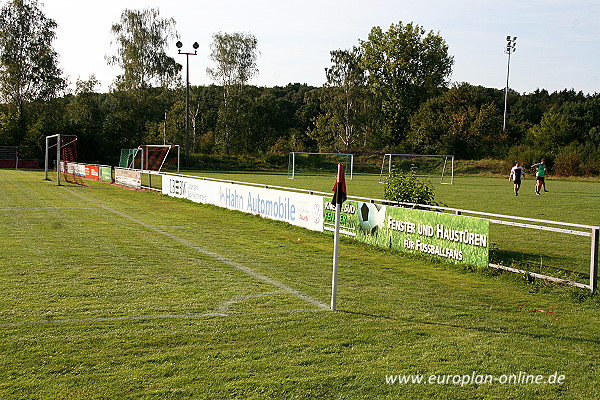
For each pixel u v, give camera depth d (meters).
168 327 6.09
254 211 18.17
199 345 5.52
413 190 13.19
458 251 10.16
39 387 4.47
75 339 5.62
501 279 9.16
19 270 8.95
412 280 9.05
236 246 12.20
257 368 4.94
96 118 65.56
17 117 62.72
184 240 12.85
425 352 5.46
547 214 20.42
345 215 13.58
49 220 15.83
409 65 74.38
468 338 5.95
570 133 65.88
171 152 66.81
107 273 8.90
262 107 79.00
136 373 4.79
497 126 73.44
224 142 75.81
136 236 13.25
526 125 82.56
